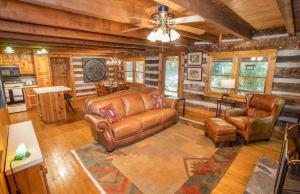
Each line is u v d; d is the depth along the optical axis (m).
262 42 3.88
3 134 1.66
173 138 3.52
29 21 1.97
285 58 3.62
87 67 7.95
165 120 3.88
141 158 2.79
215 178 2.30
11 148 1.74
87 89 8.09
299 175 1.82
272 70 3.79
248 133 3.15
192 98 5.54
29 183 1.53
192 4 1.83
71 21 2.33
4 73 5.60
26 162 1.49
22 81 6.06
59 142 3.40
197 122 4.46
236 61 4.36
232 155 2.88
